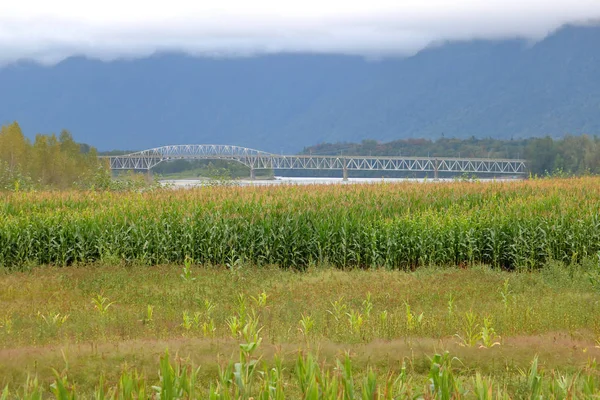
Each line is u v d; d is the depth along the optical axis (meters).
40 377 23.11
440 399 18.20
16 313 36.53
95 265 53.91
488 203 69.94
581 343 28.34
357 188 79.12
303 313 35.69
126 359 25.00
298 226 59.03
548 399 19.75
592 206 60.75
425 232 57.12
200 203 65.56
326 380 17.75
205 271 51.78
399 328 31.52
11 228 57.22
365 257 58.38
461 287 45.06
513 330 31.77
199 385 22.09
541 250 57.22
